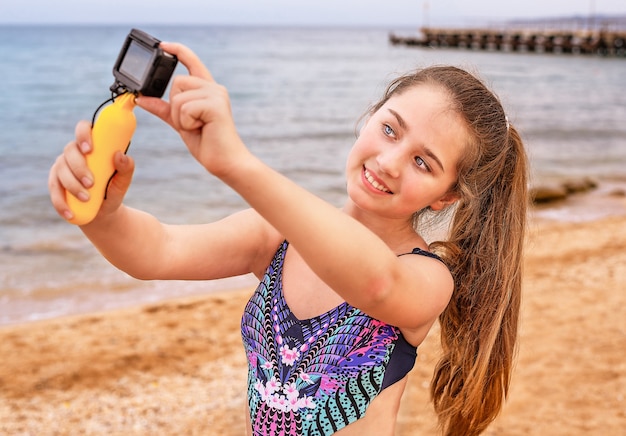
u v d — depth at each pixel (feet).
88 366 21.43
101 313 26.22
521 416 17.93
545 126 88.53
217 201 45.24
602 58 219.41
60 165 4.07
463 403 6.36
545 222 43.45
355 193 5.37
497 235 5.96
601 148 74.18
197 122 3.82
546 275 30.58
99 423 18.17
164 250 5.27
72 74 134.00
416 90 5.36
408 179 5.21
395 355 5.28
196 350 22.85
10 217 40.14
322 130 81.15
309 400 5.21
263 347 5.45
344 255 4.07
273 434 5.32
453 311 6.13
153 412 18.74
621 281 29.53
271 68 170.50
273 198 3.92
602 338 22.85
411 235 5.65
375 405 5.27
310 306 5.37
